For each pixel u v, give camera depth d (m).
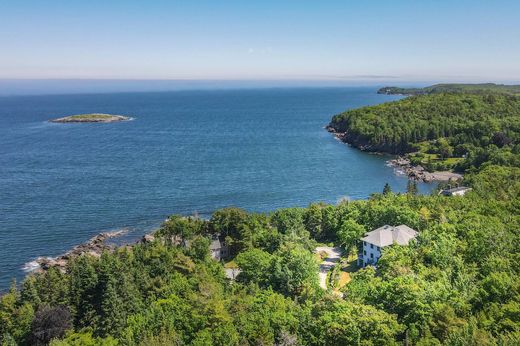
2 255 151.75
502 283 78.56
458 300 78.25
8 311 94.44
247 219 152.38
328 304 84.81
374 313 75.75
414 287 81.00
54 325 88.69
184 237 147.50
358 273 108.06
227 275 126.12
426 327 71.38
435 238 112.62
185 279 106.50
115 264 104.62
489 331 66.06
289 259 112.62
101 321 91.19
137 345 78.62
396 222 139.88
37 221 183.25
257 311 85.25
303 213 161.62
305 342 76.62
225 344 74.62
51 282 101.94
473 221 122.44
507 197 159.88
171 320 83.19
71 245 161.00
